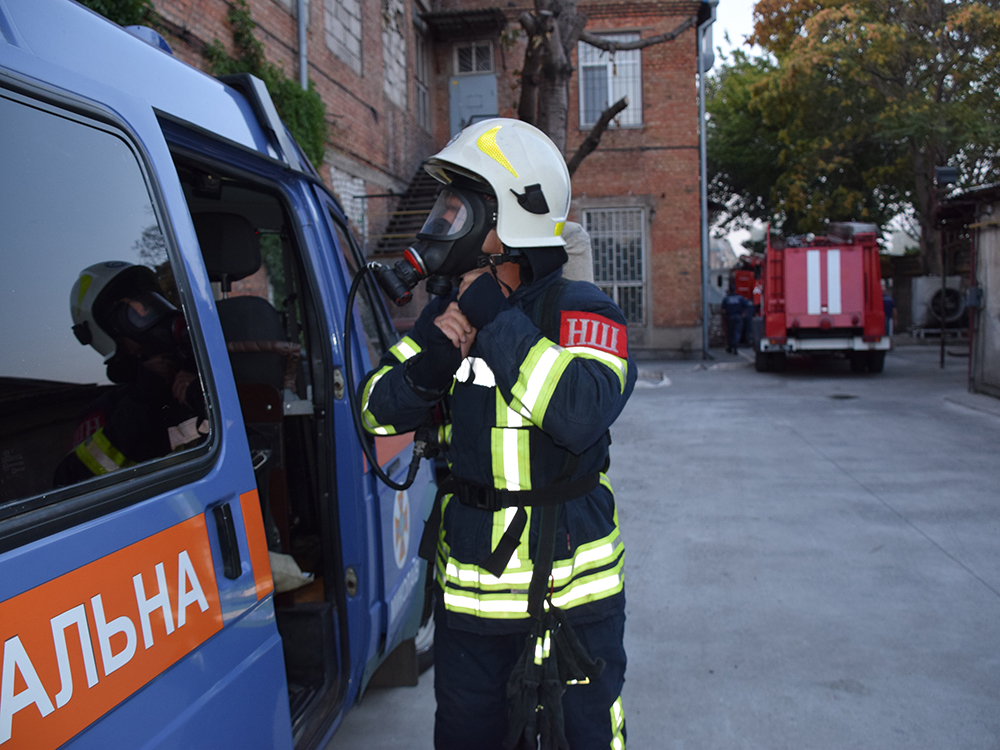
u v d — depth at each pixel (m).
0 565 0.98
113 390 1.28
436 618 1.82
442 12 16.44
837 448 7.07
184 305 1.49
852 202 19.28
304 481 2.50
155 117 1.52
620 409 1.53
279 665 1.63
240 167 1.94
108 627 1.14
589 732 1.71
